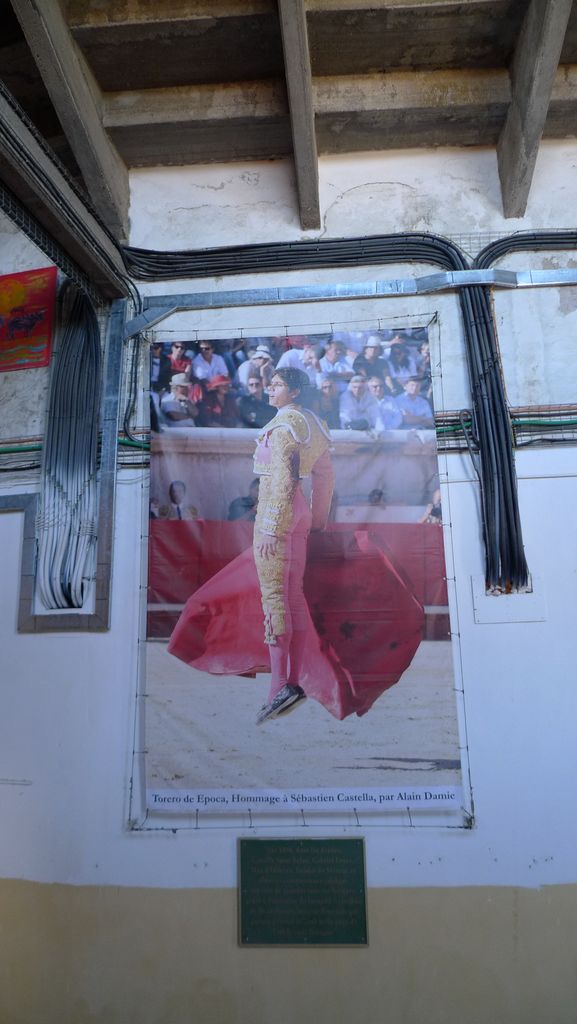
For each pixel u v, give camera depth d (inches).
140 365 143.3
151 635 130.6
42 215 113.7
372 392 136.1
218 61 134.0
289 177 148.6
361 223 145.3
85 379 143.4
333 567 130.3
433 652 126.4
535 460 133.0
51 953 123.7
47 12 117.6
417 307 140.8
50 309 149.8
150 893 123.9
